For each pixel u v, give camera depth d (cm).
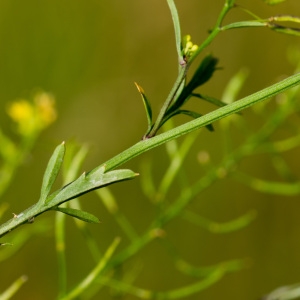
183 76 51
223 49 142
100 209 132
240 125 88
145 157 138
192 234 134
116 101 141
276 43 141
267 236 138
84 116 139
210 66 53
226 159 85
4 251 77
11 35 136
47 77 138
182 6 142
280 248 138
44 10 138
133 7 142
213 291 135
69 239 128
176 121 140
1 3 136
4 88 134
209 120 49
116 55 142
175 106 52
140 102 142
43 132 136
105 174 49
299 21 52
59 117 138
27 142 81
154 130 50
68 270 128
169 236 134
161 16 143
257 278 137
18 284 63
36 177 129
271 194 139
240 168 139
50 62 138
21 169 128
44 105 82
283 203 138
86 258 129
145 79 143
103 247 131
